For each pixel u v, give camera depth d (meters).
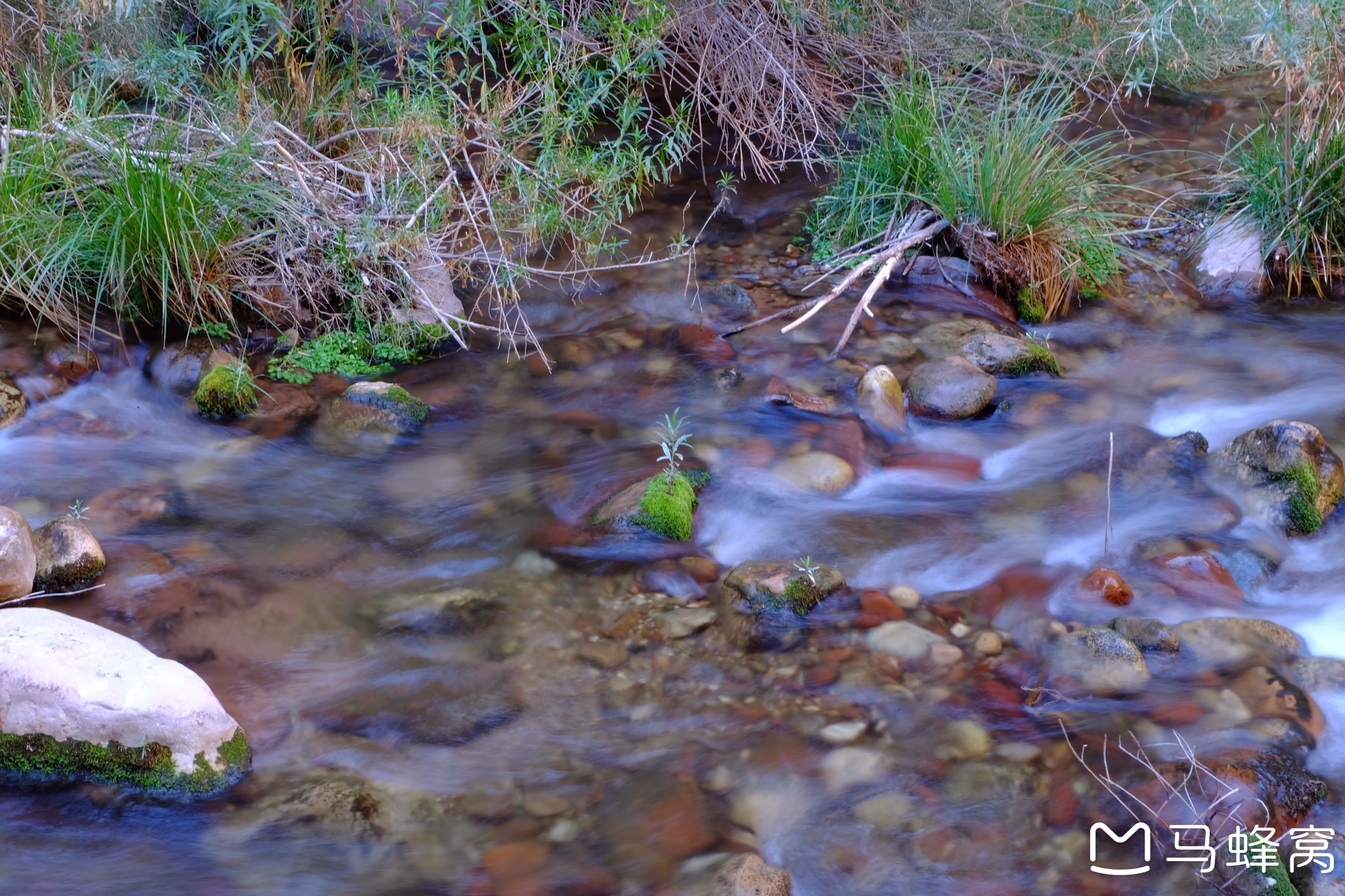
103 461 4.45
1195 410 5.02
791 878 2.79
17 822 2.87
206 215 5.09
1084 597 3.79
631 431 4.78
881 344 5.41
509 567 3.94
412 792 3.02
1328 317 5.77
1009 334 5.55
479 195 5.77
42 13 5.82
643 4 5.88
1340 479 4.25
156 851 2.82
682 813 2.98
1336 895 2.69
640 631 3.65
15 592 3.52
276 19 5.55
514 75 6.08
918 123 6.03
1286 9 5.82
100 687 2.94
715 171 7.17
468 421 4.88
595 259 5.95
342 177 5.74
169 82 5.88
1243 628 3.56
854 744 3.20
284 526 4.12
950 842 2.90
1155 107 7.95
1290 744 3.13
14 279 4.88
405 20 6.58
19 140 5.12
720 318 5.68
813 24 7.42
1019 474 4.57
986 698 3.36
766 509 4.29
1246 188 6.31
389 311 5.41
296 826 2.90
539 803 3.00
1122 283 6.02
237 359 5.03
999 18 7.92
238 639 3.55
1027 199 5.72
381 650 3.54
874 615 3.70
